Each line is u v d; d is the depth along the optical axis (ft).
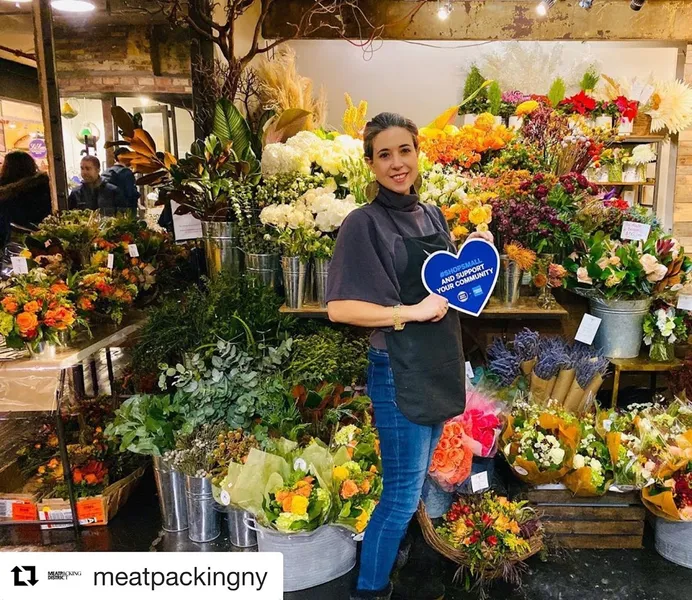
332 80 17.57
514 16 16.21
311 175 9.00
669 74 17.49
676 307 8.70
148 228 11.28
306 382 7.82
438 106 17.61
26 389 7.64
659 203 17.40
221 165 8.91
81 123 11.87
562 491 7.41
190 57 11.48
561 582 6.86
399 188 5.40
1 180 12.35
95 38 11.57
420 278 5.42
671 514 6.85
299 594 6.63
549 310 8.10
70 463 8.48
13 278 8.22
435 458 6.95
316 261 8.18
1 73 13.61
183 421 7.56
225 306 7.98
